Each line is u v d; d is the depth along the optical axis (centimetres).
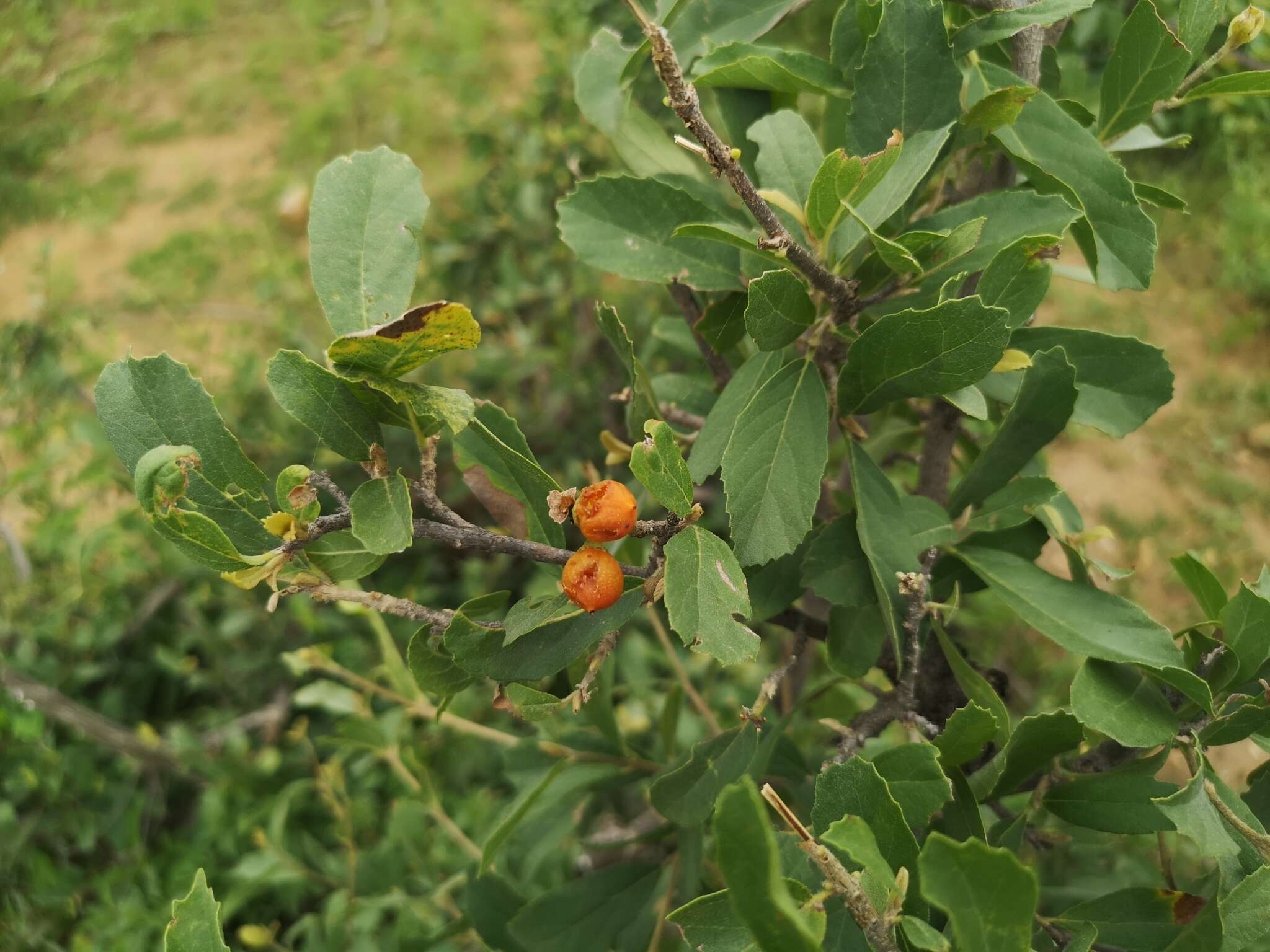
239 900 46
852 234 20
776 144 22
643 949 29
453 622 17
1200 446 93
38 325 69
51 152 134
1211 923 18
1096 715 19
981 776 20
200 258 115
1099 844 27
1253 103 102
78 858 58
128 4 156
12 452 74
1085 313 102
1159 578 85
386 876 47
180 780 60
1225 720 19
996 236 21
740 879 12
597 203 23
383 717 44
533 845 34
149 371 17
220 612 64
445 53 139
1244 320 99
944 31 21
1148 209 90
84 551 58
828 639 23
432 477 17
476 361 68
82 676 59
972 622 71
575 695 19
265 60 145
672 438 16
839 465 41
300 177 124
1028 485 23
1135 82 23
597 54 27
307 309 87
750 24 25
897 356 19
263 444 65
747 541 19
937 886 13
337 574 18
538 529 21
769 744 24
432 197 116
